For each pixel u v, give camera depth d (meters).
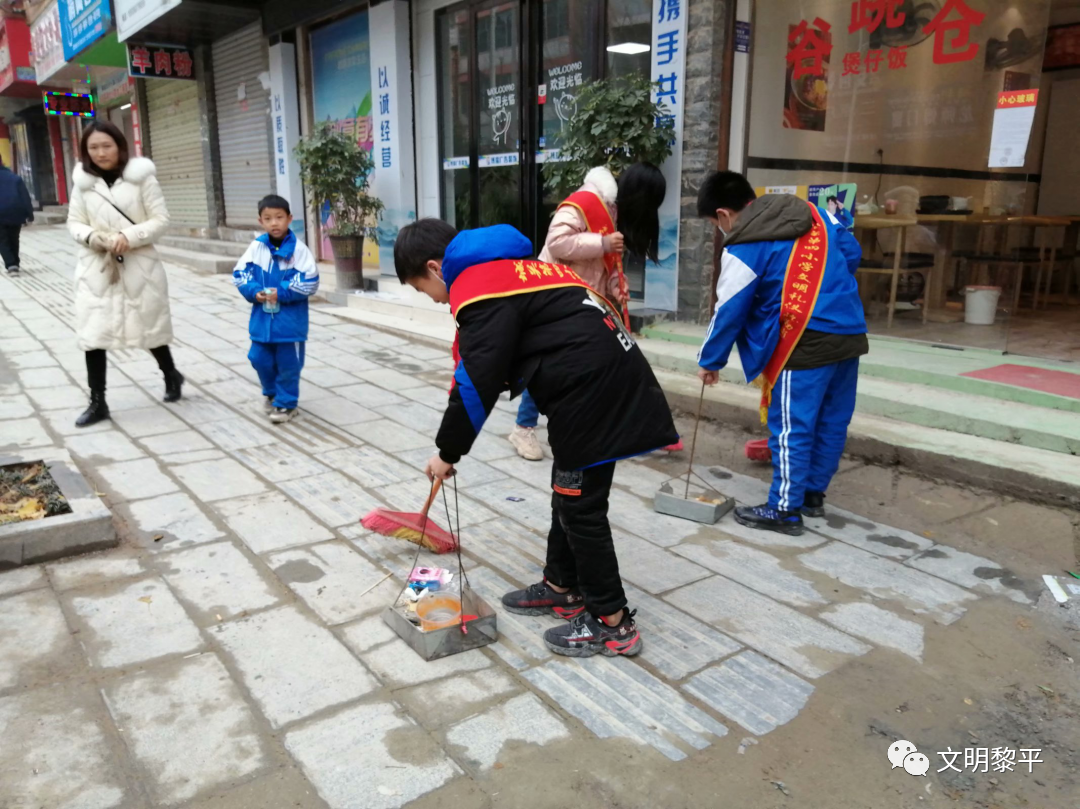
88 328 4.80
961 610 2.88
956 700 2.40
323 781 2.04
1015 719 2.32
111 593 2.95
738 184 3.39
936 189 6.23
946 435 4.19
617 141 5.85
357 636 2.70
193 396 5.65
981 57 5.86
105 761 2.10
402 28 9.09
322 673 2.49
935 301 6.10
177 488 3.97
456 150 9.03
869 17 6.32
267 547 3.34
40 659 2.54
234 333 7.84
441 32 8.91
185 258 12.62
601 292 4.02
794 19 6.13
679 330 6.20
